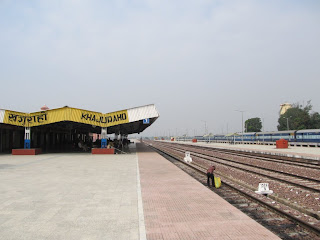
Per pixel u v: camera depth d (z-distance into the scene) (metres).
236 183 13.38
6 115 27.03
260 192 10.23
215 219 6.11
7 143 34.50
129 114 28.52
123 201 7.79
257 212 7.86
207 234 5.19
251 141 63.50
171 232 5.30
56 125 34.97
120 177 12.33
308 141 43.72
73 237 5.07
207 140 86.31
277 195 10.19
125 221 5.99
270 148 39.81
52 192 9.05
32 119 28.06
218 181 11.69
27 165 17.69
